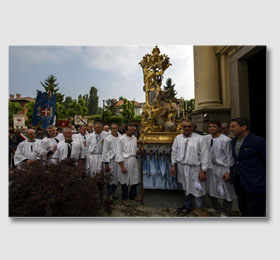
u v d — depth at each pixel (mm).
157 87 4066
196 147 2629
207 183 2799
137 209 2908
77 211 2250
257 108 4770
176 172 2973
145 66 4223
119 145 3033
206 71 5668
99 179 2473
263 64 4539
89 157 3527
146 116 4074
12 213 2182
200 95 5863
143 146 3432
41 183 2107
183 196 3408
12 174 2234
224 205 2709
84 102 14586
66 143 3174
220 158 2594
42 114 4902
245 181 2119
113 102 22391
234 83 5109
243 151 2152
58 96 11938
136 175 3180
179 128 3699
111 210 2580
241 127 2174
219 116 5469
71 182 2209
